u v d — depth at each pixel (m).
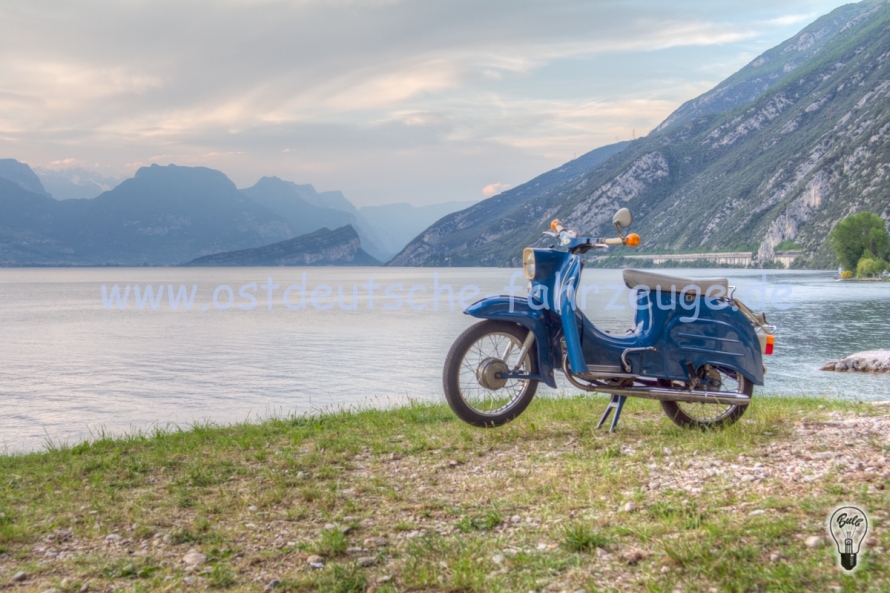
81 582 3.36
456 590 3.12
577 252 6.08
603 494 4.38
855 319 53.59
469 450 5.91
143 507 4.59
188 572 3.46
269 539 3.93
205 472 5.49
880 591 2.64
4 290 152.62
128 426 19.52
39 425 20.25
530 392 6.48
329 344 43.16
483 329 6.16
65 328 60.22
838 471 4.31
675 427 6.60
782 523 3.36
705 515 3.73
